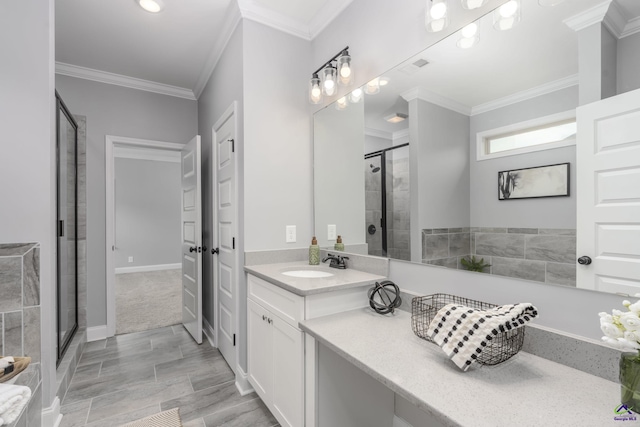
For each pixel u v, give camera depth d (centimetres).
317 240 229
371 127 181
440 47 141
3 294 154
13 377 100
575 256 98
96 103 305
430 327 104
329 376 137
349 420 144
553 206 103
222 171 255
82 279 288
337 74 202
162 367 239
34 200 162
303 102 234
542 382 87
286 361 154
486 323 92
